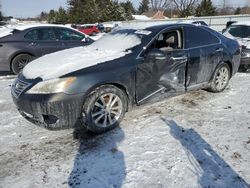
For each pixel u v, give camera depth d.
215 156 3.30
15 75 7.95
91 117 3.71
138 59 4.04
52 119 3.57
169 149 3.46
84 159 3.30
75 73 3.58
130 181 2.88
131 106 4.14
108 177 2.96
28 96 3.54
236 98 5.36
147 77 4.16
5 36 7.41
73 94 3.52
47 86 3.49
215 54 5.14
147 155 3.34
